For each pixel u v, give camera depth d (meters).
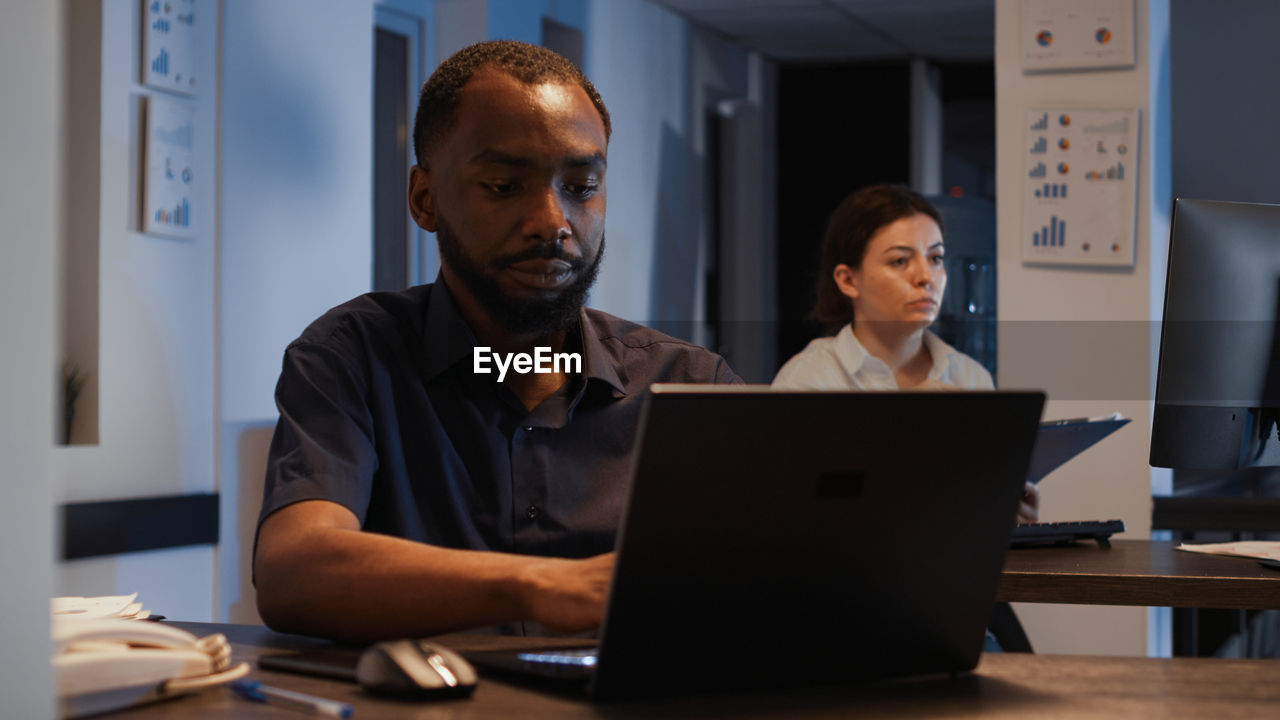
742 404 0.72
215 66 3.13
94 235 2.83
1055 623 3.03
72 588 2.71
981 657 0.87
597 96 1.29
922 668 0.85
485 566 0.90
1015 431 0.81
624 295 5.01
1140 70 3.01
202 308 3.11
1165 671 0.88
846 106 6.29
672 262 5.41
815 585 0.78
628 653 0.75
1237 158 4.47
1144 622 2.96
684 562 0.74
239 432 3.21
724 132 6.17
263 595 1.00
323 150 3.48
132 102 2.90
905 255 2.82
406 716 0.72
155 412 2.97
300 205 3.40
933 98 6.28
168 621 1.13
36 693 0.60
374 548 0.95
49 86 0.61
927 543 0.81
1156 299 3.11
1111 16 3.01
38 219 0.61
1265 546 1.66
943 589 0.83
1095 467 3.03
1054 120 3.06
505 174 1.19
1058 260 3.06
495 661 0.85
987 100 6.31
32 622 0.60
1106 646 2.99
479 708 0.74
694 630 0.76
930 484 0.80
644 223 5.16
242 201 3.21
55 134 0.62
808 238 6.34
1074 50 3.03
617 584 0.73
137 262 2.92
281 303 3.34
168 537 2.93
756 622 0.78
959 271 4.09
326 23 3.49
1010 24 3.10
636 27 5.07
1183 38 4.51
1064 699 0.78
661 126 5.29
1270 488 2.93
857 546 0.79
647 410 0.70
